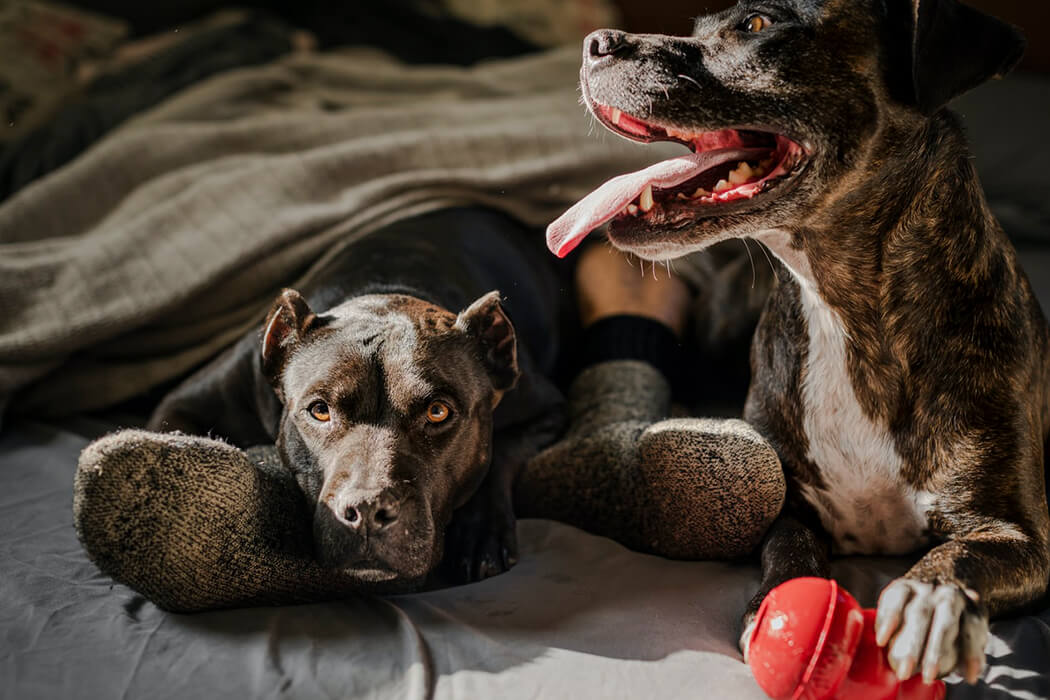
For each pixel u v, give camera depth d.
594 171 1.58
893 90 0.95
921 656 0.80
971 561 0.87
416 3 2.45
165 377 1.37
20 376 1.30
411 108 1.73
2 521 1.10
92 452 0.91
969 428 0.98
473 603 0.98
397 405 0.99
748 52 0.95
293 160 1.50
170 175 1.56
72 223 1.54
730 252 1.55
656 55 0.97
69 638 0.92
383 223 1.44
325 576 0.97
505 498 1.11
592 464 1.11
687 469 1.02
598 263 1.50
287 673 0.88
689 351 1.43
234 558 0.94
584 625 0.94
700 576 1.03
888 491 1.02
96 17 2.21
